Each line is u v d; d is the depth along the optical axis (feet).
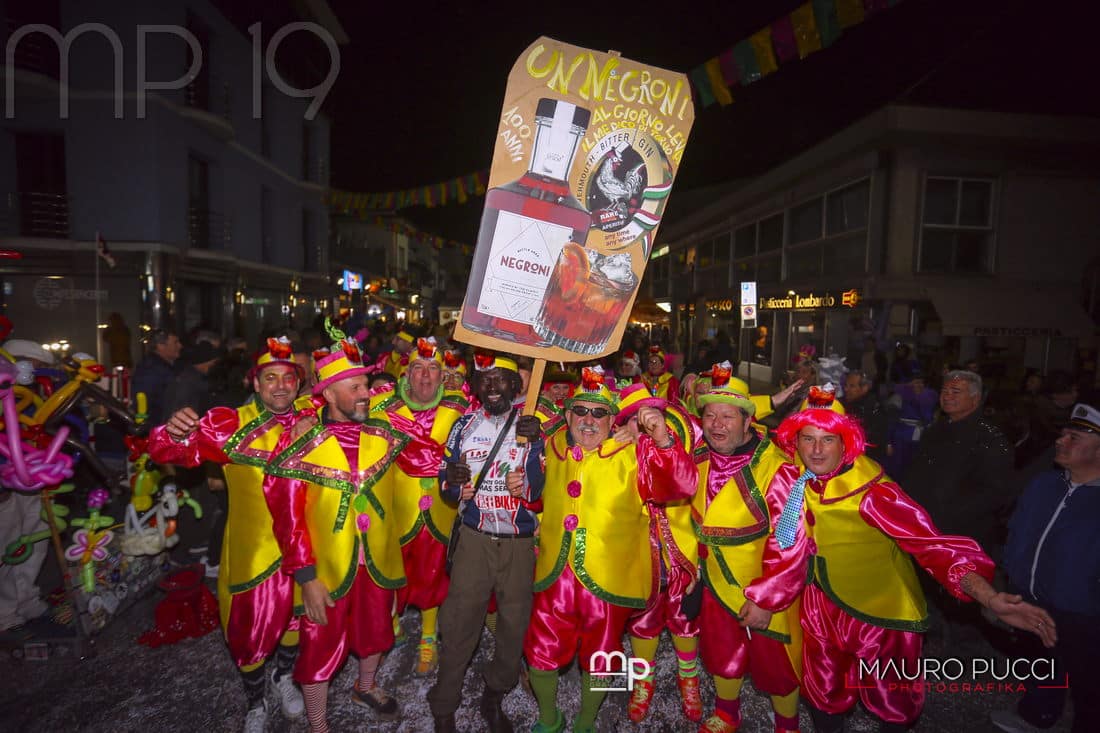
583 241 9.67
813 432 8.90
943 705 11.76
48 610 13.52
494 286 9.62
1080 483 9.77
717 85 15.25
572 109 9.39
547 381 16.37
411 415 12.59
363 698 11.02
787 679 9.68
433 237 63.05
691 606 10.56
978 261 44.42
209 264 52.49
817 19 13.50
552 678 10.19
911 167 43.47
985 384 42.09
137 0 44.21
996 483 12.69
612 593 9.81
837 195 52.24
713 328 85.56
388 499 10.61
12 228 43.62
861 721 11.29
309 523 9.90
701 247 93.81
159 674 12.29
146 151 44.62
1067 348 42.65
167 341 19.11
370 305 110.01
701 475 10.43
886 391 31.24
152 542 14.40
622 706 11.74
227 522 10.22
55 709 11.18
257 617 9.96
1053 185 43.75
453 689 10.07
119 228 44.62
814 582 9.70
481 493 10.28
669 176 9.74
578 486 9.96
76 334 44.96
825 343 52.54
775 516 9.48
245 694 11.34
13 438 11.85
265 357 9.98
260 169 63.31
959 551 8.33
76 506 18.48
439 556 12.45
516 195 9.46
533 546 10.50
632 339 32.91
